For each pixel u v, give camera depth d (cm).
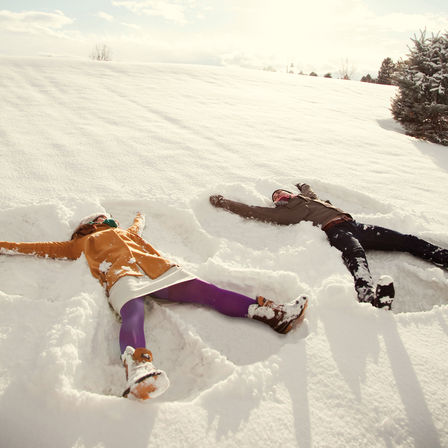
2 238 330
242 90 1004
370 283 277
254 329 250
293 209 375
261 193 436
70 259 301
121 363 227
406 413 186
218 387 189
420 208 420
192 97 859
